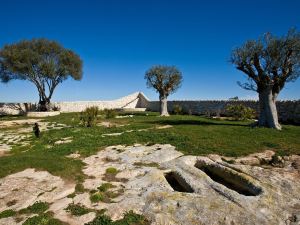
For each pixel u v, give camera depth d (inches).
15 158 474.6
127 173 414.3
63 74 1786.4
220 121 1080.8
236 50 863.1
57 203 316.5
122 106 2509.8
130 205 301.6
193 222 268.5
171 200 306.3
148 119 1194.0
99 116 1384.1
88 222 274.5
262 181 368.5
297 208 301.4
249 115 1157.1
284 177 387.9
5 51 1653.5
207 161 460.1
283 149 532.4
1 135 847.7
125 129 847.7
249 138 629.9
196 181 371.9
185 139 627.2
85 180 387.9
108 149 567.5
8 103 1988.2
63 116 1505.9
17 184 369.1
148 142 622.5
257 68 829.2
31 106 2098.9
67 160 481.4
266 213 284.5
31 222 272.1
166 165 445.4
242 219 271.7
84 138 693.9
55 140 698.2
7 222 278.8
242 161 469.1
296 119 1131.9
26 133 869.8
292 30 800.3
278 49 802.2
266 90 824.9
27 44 1712.6
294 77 818.8
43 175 399.5
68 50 1811.0
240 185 378.3
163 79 1439.5
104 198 327.6
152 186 355.6
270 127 811.4
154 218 274.5
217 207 290.5
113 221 274.1
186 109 1845.5
